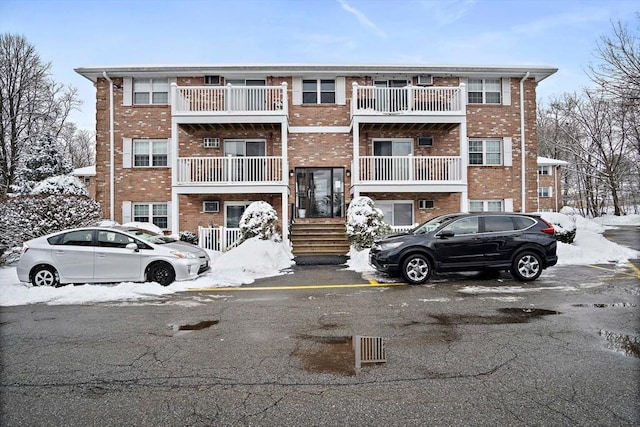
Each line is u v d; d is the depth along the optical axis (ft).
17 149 98.17
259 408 11.21
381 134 56.80
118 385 12.82
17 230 40.81
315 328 19.06
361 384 12.71
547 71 56.59
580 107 116.06
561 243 45.50
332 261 42.78
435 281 31.14
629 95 46.68
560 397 11.66
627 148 87.35
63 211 42.65
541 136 143.95
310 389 12.38
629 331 18.08
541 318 20.38
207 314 21.88
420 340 17.04
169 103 56.39
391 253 30.27
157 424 10.43
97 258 29.63
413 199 56.59
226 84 56.44
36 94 102.53
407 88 51.72
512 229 31.07
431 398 11.70
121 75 55.77
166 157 56.49
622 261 41.16
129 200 56.03
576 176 137.59
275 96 55.01
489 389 12.25
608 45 48.80
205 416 10.80
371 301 24.71
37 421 10.59
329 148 56.24
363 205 45.68
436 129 56.13
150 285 28.63
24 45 97.66
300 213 56.18
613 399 11.50
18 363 14.76
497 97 58.18
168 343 16.98
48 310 22.95
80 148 173.37
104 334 18.33
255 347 16.39
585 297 25.25
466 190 51.21
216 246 46.52
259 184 50.49
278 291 28.22
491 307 22.80
